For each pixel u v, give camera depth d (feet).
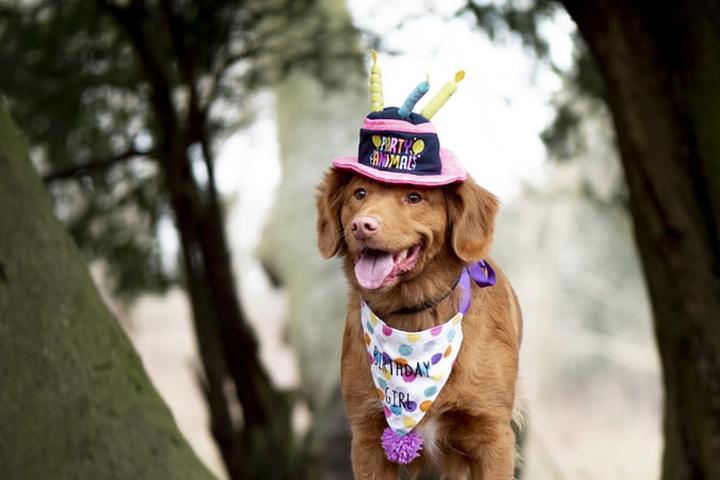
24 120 32.30
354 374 13.99
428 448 14.06
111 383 13.87
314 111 45.88
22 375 13.11
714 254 21.57
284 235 44.21
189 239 32.45
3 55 31.65
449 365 13.32
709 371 21.48
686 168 21.68
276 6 30.76
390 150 12.86
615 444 90.94
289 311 42.83
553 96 34.50
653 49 21.77
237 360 34.40
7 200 13.39
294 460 34.47
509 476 13.69
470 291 13.69
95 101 33.22
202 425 76.43
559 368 87.66
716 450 21.42
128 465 13.58
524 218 70.95
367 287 12.69
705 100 21.31
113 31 32.32
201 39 30.30
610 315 89.61
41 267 13.53
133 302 37.55
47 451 13.14
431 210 13.07
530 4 30.27
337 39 32.63
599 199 40.65
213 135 34.91
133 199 34.71
